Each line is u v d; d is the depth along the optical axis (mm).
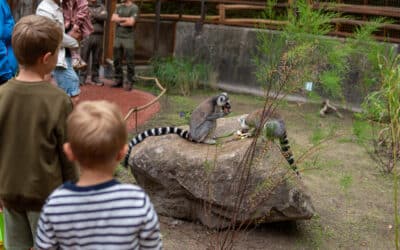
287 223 4465
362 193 5336
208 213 4047
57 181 2541
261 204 3957
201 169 4070
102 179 1885
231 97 9703
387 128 5473
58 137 2492
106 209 1820
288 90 3680
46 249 1878
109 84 9648
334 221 4660
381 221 4746
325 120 7672
